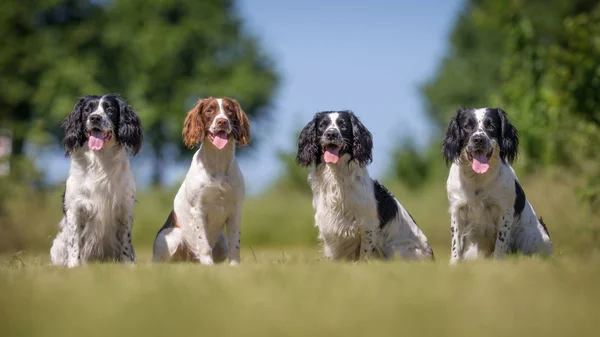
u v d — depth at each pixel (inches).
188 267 360.8
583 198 657.0
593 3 1501.0
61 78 1829.5
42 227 919.0
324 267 339.9
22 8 1787.6
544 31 1481.3
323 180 465.4
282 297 252.7
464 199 451.8
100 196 449.4
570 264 318.3
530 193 735.1
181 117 2075.5
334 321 217.9
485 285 270.7
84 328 216.4
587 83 689.6
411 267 331.9
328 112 468.1
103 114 446.9
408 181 1552.7
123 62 2089.1
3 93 1685.5
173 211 485.4
